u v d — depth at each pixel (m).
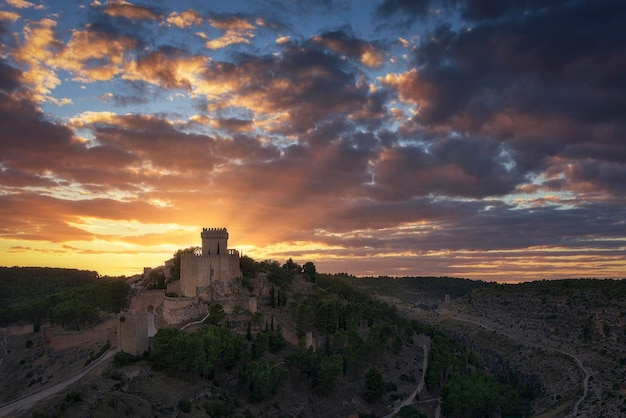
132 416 193.88
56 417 178.12
